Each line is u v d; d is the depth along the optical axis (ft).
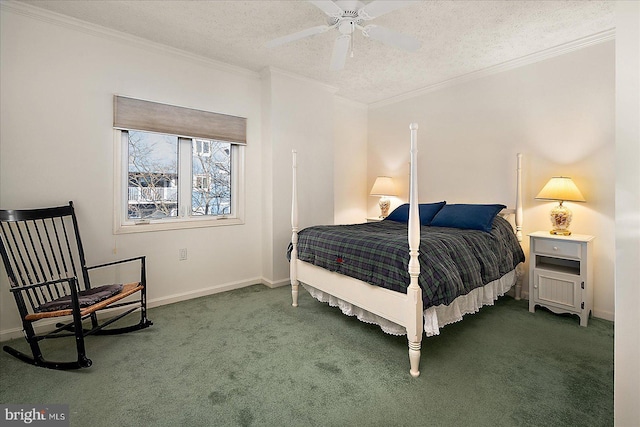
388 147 15.11
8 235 7.68
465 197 12.21
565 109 9.66
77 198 8.55
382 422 4.89
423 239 7.13
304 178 12.66
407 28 8.60
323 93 13.12
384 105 15.23
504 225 9.97
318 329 8.23
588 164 9.25
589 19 8.18
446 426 4.81
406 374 6.16
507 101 10.97
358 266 7.28
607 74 8.88
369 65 11.16
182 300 10.44
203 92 10.74
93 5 7.68
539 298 9.22
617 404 3.62
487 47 9.73
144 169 9.89
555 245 8.92
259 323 8.61
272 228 11.85
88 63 8.61
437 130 13.09
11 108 7.61
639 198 3.41
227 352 7.03
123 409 5.18
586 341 7.50
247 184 11.95
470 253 7.61
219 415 5.05
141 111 9.50
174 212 10.55
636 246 3.45
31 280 7.95
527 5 7.57
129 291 7.71
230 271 11.62
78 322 6.26
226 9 7.84
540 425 4.80
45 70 8.01
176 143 10.52
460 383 5.86
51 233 8.21
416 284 6.00
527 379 5.97
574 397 5.44
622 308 3.56
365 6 5.93
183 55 10.19
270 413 5.09
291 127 12.17
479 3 7.48
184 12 7.98
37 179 7.98
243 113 11.72
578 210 9.43
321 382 5.91
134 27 8.72
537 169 10.30
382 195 14.14
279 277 12.08
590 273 8.66
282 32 8.96
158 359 6.73
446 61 10.79
